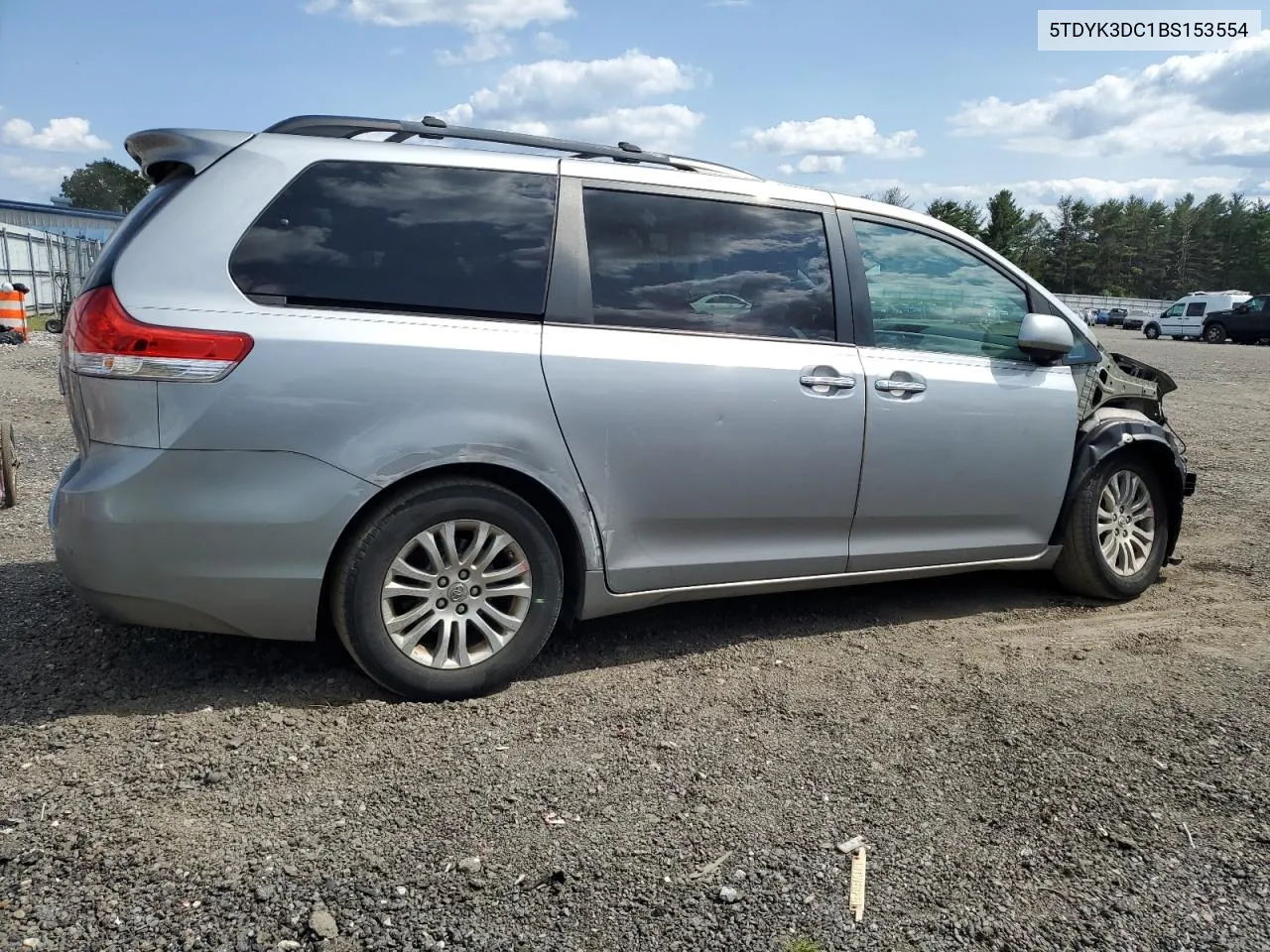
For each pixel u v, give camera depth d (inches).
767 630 164.6
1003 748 122.3
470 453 127.3
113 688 130.1
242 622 122.7
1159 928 89.1
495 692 134.9
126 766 109.3
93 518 116.3
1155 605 185.2
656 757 117.3
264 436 118.5
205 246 120.3
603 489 137.9
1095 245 3858.3
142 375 115.3
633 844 99.0
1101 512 183.5
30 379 510.0
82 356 117.6
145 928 83.3
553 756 116.6
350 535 125.0
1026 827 104.7
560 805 105.6
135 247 119.6
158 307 116.6
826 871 95.7
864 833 102.5
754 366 146.3
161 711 123.6
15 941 80.7
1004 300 176.2
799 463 150.4
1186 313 1467.8
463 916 87.0
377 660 126.6
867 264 161.6
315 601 123.4
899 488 160.4
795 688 139.6
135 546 116.9
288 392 119.1
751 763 116.6
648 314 141.9
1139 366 199.0
